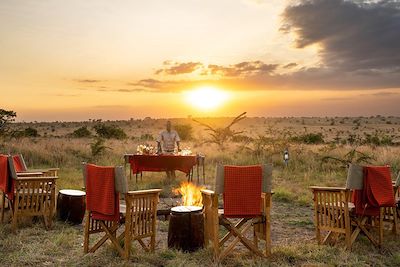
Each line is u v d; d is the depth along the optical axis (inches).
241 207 264.8
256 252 271.6
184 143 1362.0
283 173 703.1
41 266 255.6
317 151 926.4
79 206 360.5
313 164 756.6
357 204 293.4
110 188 265.4
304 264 260.1
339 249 287.7
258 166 266.1
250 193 265.4
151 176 647.1
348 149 940.6
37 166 740.7
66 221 355.3
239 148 985.5
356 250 288.8
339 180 627.8
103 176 268.4
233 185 263.9
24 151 797.2
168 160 562.3
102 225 275.0
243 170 264.4
